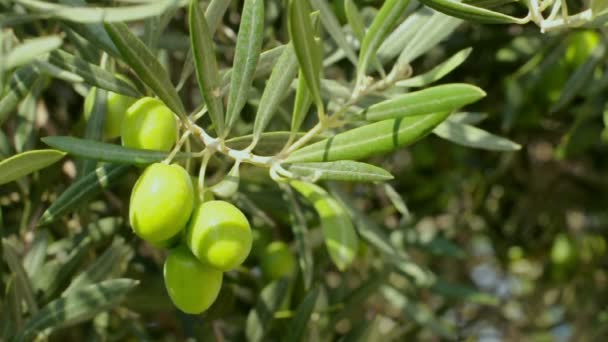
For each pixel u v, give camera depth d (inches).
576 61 27.7
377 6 24.6
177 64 28.5
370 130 18.6
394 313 36.0
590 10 19.1
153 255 28.9
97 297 21.1
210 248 17.8
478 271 43.8
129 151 18.4
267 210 27.3
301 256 23.4
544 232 38.1
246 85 19.1
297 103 18.8
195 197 18.8
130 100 20.2
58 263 23.4
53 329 21.1
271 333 27.5
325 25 20.9
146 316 31.1
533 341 41.4
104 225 23.9
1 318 23.0
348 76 27.2
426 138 33.6
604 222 39.8
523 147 36.1
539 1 20.3
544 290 41.1
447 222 40.2
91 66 19.4
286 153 19.1
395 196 23.3
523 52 29.1
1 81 15.7
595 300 38.6
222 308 24.7
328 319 27.2
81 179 19.6
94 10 16.2
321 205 21.2
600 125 31.8
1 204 25.5
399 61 20.7
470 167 34.7
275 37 26.8
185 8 27.0
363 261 30.3
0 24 16.7
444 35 20.8
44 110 26.8
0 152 23.1
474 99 17.6
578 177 37.2
